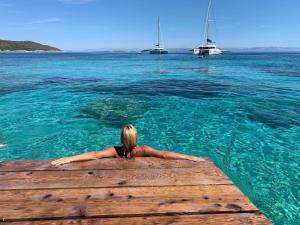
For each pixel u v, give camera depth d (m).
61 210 3.18
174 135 10.73
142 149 4.78
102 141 10.07
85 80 26.55
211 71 36.69
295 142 9.98
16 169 4.19
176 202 3.38
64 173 4.09
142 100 16.56
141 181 3.88
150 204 3.33
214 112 13.85
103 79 27.52
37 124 11.77
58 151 9.22
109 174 4.08
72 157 4.54
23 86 21.98
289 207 6.32
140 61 67.50
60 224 2.93
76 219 3.03
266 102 15.88
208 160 4.70
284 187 7.16
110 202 3.36
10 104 15.34
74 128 11.30
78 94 18.52
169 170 4.25
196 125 11.85
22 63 57.97
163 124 11.96
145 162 4.53
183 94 18.59
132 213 3.15
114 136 10.52
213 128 11.49
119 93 18.98
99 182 3.84
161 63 57.47
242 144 9.88
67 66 48.03
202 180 3.95
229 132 11.02
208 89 20.69
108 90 20.25
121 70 39.00
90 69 41.03
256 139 10.30
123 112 13.66
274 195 6.81
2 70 38.19
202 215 3.13
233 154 9.12
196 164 4.50
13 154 8.93
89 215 3.10
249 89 20.52
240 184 7.34
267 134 10.78
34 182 3.80
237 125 11.83
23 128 11.26
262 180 7.52
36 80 26.11
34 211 3.15
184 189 3.69
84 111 13.77
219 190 3.69
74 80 26.48
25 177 3.94
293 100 16.31
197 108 14.64
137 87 21.83
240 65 49.31
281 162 8.52
